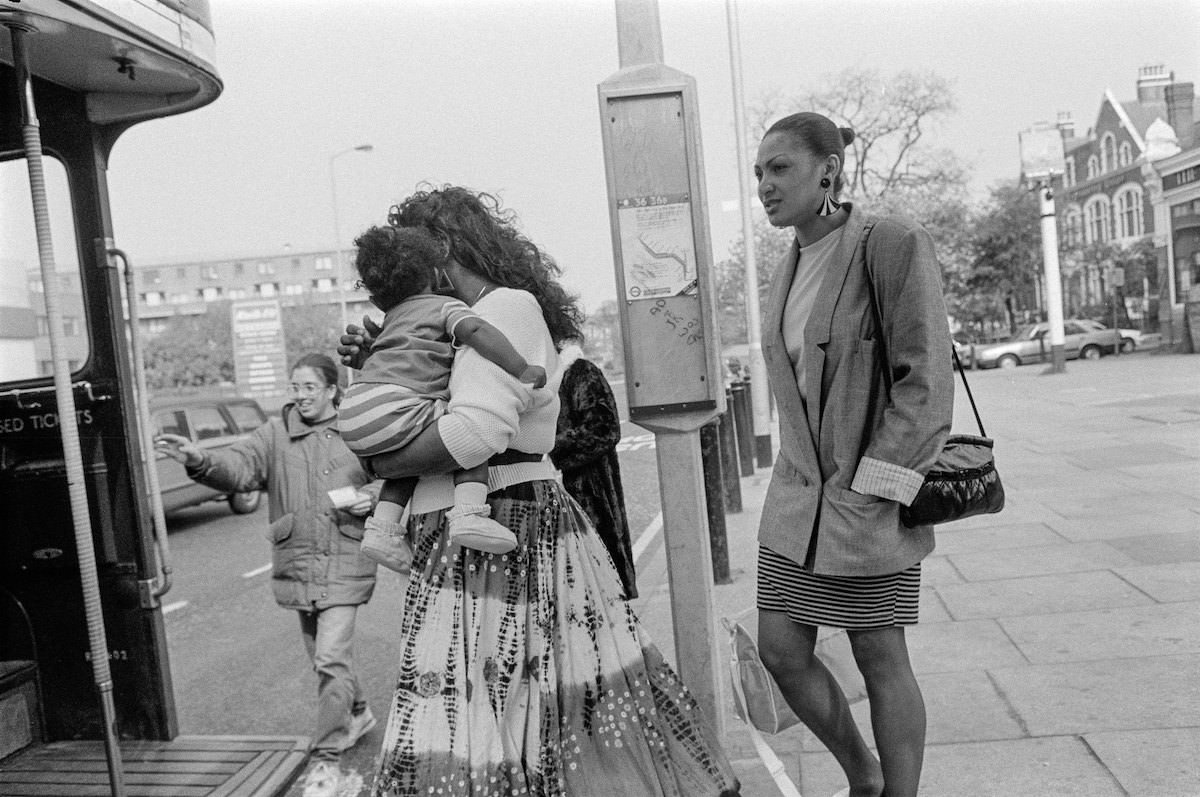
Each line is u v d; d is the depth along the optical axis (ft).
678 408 10.64
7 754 13.12
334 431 14.49
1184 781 10.29
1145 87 179.22
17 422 13.19
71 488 10.52
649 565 25.54
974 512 8.51
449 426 7.88
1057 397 64.44
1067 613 16.56
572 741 8.29
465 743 7.99
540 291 9.17
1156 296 146.00
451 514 8.07
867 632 8.77
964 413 56.80
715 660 10.96
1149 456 33.55
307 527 14.03
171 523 45.11
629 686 8.61
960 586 18.92
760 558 9.34
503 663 8.21
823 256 9.07
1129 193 176.35
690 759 8.77
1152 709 12.21
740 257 102.22
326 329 227.61
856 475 8.44
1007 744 11.65
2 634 13.62
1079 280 160.66
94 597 10.71
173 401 46.62
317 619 14.21
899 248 8.41
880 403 8.61
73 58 11.64
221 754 13.20
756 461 43.29
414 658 8.24
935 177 109.19
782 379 9.19
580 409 12.21
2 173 13.14
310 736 15.44
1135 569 18.89
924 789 10.72
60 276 13.08
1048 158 92.89
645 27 10.44
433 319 8.41
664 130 10.46
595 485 12.26
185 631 24.22
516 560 8.36
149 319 389.60
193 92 12.80
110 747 10.84
